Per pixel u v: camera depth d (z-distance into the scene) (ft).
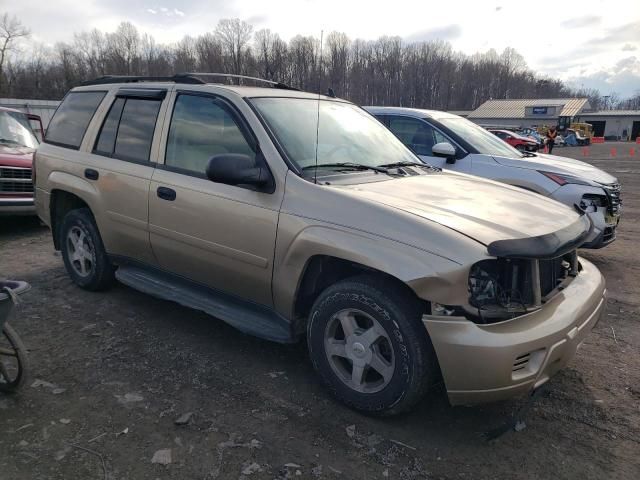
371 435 9.49
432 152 21.42
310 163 11.18
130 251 14.28
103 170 14.40
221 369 11.71
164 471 8.40
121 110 14.70
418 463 8.79
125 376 11.31
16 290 9.52
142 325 13.94
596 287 10.66
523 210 10.52
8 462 8.48
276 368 11.83
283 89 13.83
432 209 9.77
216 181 10.48
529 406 10.55
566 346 9.24
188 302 12.81
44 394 10.53
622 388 11.40
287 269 10.49
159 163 13.12
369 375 10.21
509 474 8.61
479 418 10.13
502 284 9.04
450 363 8.64
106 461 8.58
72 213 15.99
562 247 9.24
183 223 12.32
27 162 24.82
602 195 19.36
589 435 9.71
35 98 192.85
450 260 8.57
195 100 12.83
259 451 8.95
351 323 9.95
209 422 9.71
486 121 247.29
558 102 242.37
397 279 9.41
